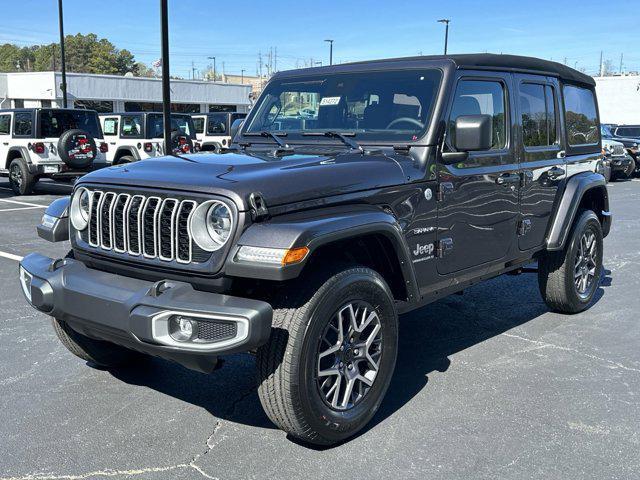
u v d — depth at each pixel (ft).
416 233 12.68
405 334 17.11
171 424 11.96
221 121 67.56
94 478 10.17
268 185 10.28
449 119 13.28
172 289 10.14
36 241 29.63
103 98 144.25
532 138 16.21
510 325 17.85
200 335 9.83
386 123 13.57
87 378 14.06
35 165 47.57
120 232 11.29
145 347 10.16
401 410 12.52
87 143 47.83
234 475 10.24
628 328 17.60
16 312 18.70
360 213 11.05
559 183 17.28
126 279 11.19
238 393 13.34
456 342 16.46
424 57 13.98
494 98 14.78
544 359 15.25
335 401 10.91
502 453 10.91
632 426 11.89
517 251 15.83
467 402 12.87
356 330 11.07
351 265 11.05
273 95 15.71
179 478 10.17
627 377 14.19
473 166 13.99
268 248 9.64
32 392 13.32
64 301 11.20
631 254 27.84
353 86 14.33
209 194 10.15
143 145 54.03
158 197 10.70
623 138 72.08
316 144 13.97
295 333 10.09
